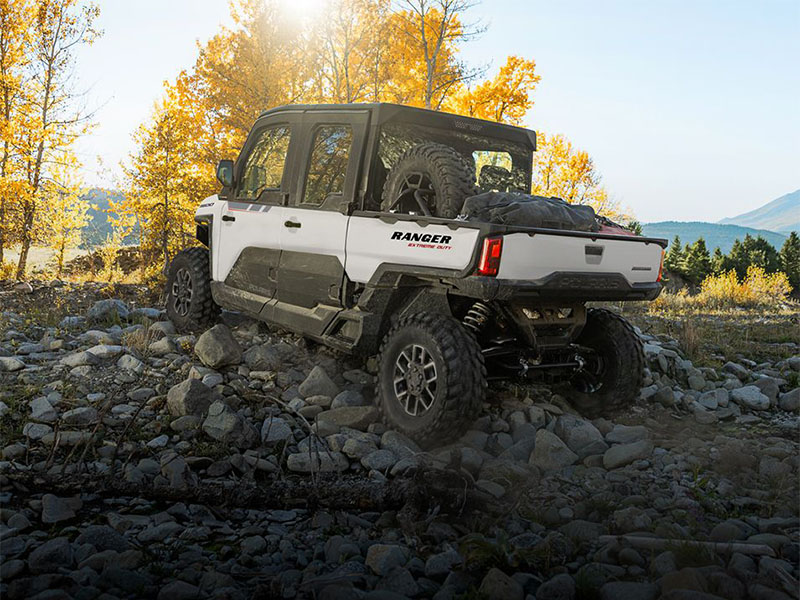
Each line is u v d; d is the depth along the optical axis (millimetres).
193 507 3154
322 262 5051
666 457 4008
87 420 4094
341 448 3912
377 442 4078
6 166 17625
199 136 17047
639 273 4559
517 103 15633
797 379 6387
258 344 5891
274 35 16125
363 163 4828
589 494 3469
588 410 4980
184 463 3508
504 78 15664
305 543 2855
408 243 4289
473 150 5480
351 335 4855
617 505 3271
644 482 3643
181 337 6027
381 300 4602
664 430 4871
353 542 2842
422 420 4055
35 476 3309
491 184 5648
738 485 3578
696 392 5977
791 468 3770
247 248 5969
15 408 4301
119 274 15641
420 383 4125
